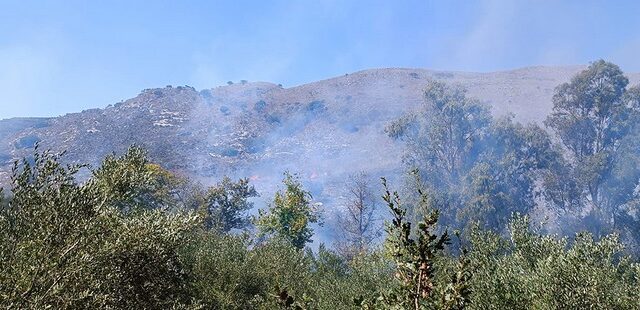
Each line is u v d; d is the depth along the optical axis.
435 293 3.59
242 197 52.12
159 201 19.88
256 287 17.80
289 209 35.22
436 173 52.53
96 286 6.99
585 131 53.31
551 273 8.48
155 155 131.00
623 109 50.56
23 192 7.53
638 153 47.88
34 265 6.34
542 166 50.53
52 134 162.62
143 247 8.48
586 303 8.16
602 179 48.91
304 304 4.04
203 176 124.00
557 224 49.81
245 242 22.06
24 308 5.97
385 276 15.66
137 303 8.48
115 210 9.24
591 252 9.05
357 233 45.62
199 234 20.84
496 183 49.09
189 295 14.40
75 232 7.23
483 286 8.77
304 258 22.89
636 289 8.84
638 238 45.09
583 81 52.78
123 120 171.25
